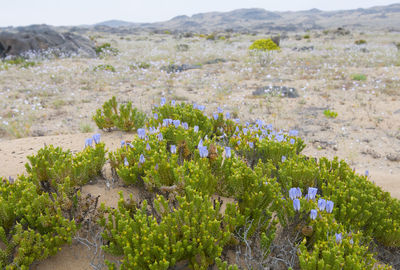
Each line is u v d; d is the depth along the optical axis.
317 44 33.66
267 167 4.01
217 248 2.61
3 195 3.12
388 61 19.03
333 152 6.98
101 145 3.91
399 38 44.41
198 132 4.77
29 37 24.28
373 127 8.48
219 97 11.40
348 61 19.56
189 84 13.82
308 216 2.97
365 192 3.67
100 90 12.93
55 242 2.85
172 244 2.54
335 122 8.90
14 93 12.05
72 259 2.83
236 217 2.97
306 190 3.89
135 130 6.25
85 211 3.08
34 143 5.68
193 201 2.84
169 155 4.10
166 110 5.70
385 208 3.71
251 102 10.86
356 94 11.63
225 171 3.58
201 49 28.34
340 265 2.45
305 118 9.23
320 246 2.68
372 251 3.33
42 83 13.41
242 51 26.11
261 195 3.07
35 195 2.99
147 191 3.54
